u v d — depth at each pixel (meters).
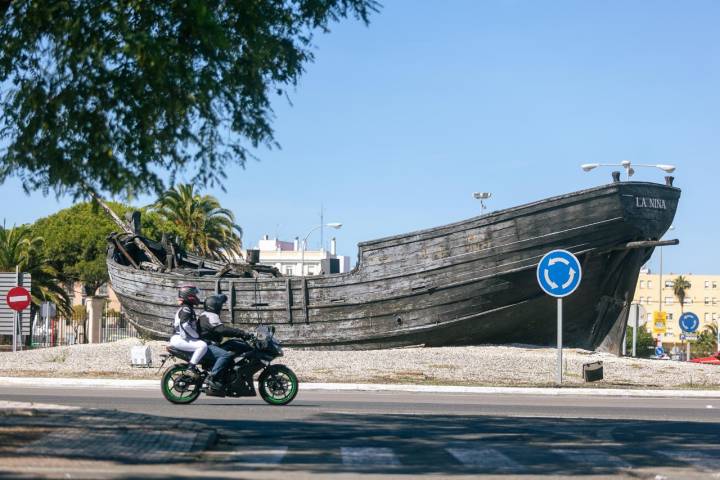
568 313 35.94
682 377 27.98
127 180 11.63
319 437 13.00
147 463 9.82
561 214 33.66
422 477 9.61
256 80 12.44
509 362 29.92
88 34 11.48
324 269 42.53
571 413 17.47
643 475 9.85
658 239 35.50
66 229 83.81
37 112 11.65
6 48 11.90
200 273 40.53
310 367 28.56
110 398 19.05
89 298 54.62
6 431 11.45
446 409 17.97
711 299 153.62
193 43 11.83
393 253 35.03
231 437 12.78
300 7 13.04
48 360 30.73
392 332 35.16
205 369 17.30
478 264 34.09
